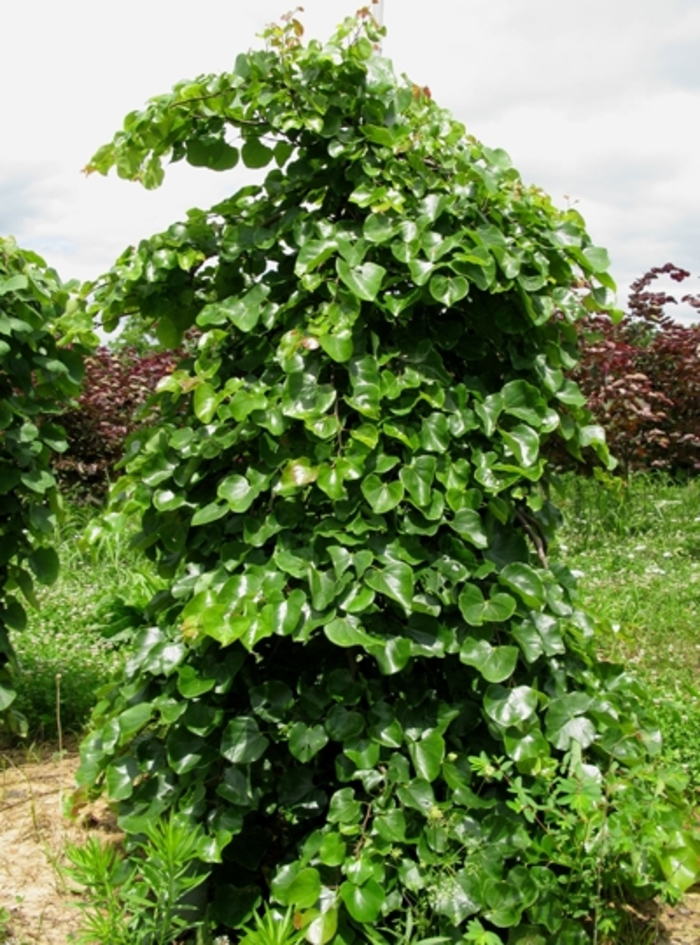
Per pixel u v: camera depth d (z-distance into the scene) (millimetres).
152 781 2539
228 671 2385
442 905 2182
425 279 2357
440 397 2418
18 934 2486
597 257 2639
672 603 5566
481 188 2621
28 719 3910
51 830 3049
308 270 2406
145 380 9391
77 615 5336
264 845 2457
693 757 3227
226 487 2441
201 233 2762
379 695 2410
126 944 2180
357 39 2617
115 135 2715
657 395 8227
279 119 2557
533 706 2340
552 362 2711
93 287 2881
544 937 2287
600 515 7820
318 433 2322
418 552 2367
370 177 2559
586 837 2281
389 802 2295
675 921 2615
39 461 3777
